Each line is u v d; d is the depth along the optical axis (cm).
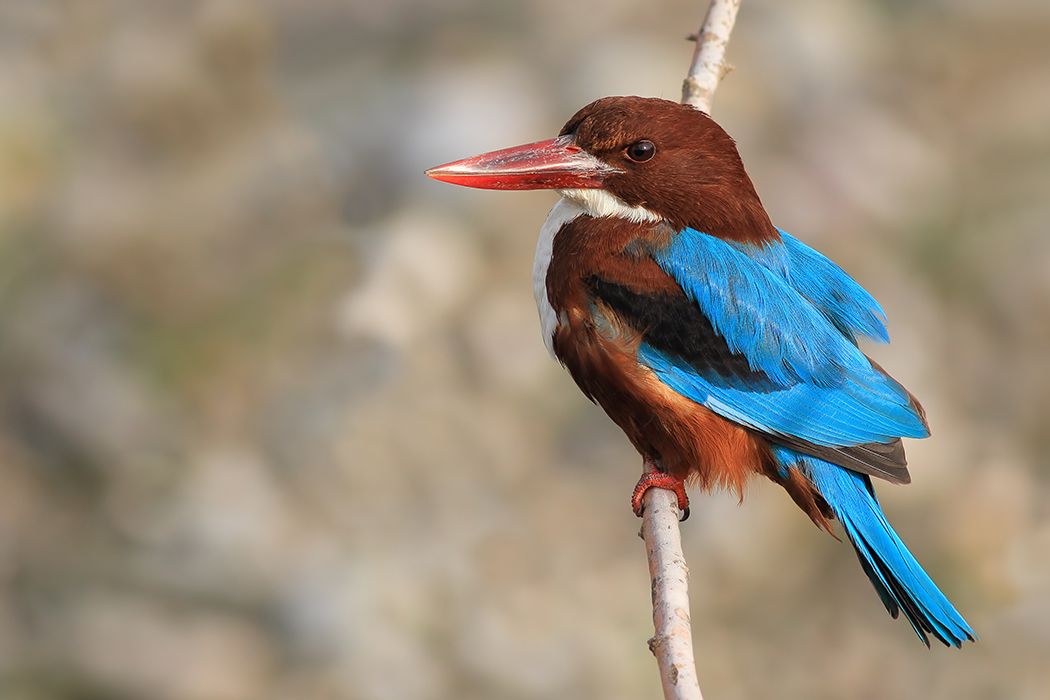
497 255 1462
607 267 759
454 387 1370
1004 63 1886
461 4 1767
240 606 1238
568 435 1352
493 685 1176
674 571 640
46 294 1457
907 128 1744
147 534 1288
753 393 755
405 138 1562
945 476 1369
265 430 1355
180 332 1426
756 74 1702
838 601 1253
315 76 1694
